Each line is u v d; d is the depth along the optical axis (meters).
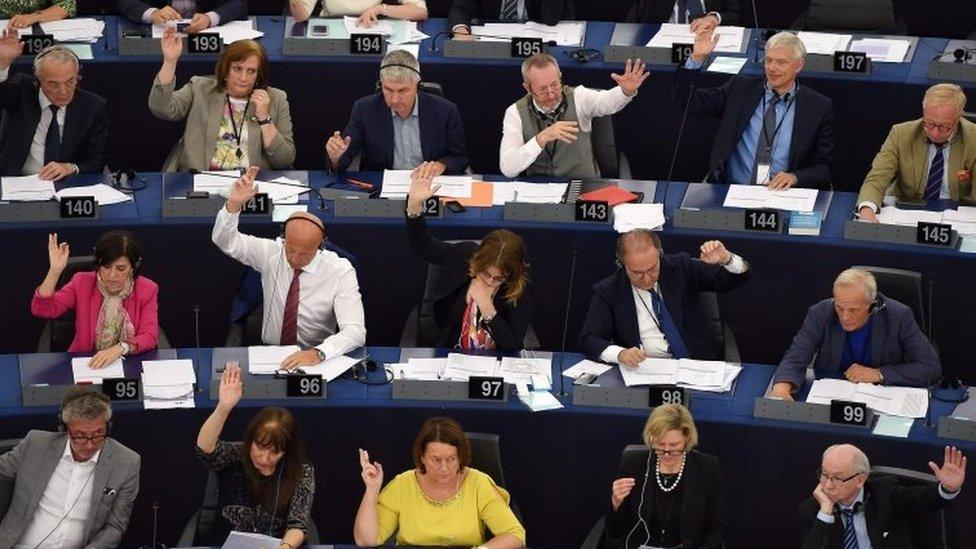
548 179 13.46
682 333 11.70
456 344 11.88
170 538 11.39
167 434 11.12
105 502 10.27
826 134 13.49
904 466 10.79
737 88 13.64
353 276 11.95
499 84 14.70
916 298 11.58
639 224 12.72
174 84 13.82
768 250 12.64
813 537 10.05
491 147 14.95
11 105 13.59
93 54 14.68
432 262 12.04
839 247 12.52
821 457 10.91
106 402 10.16
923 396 11.05
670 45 14.70
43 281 12.20
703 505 10.31
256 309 12.14
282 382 11.14
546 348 13.12
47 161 13.59
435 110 13.56
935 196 13.10
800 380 11.16
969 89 14.23
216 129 13.53
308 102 14.77
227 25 15.15
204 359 11.50
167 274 12.88
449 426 9.92
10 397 11.09
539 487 11.34
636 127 14.84
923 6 16.36
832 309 11.37
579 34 15.07
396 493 10.21
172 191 13.07
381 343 13.20
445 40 14.73
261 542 9.70
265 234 12.76
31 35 14.70
